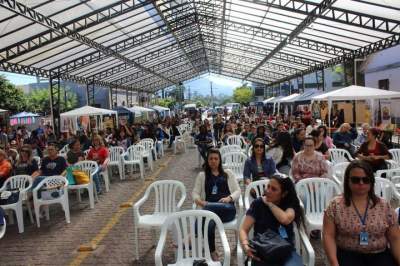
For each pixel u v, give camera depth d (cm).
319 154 619
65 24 1384
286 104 3116
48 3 1146
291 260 350
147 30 1952
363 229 321
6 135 1877
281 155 737
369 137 769
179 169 1363
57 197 725
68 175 828
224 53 3222
